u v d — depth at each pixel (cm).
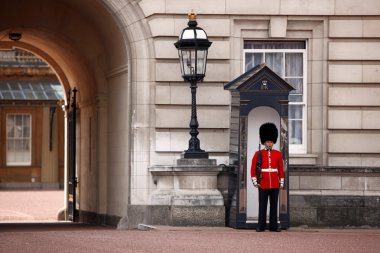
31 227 3662
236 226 3042
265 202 2980
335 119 3312
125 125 3400
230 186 3127
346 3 3312
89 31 3822
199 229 3042
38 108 8212
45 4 3866
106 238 2720
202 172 3152
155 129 3266
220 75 3278
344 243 2611
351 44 3316
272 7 3300
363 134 3309
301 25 3322
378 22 3322
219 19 3288
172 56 3272
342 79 3316
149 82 3275
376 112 3312
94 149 3969
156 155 3262
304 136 3341
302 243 2603
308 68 3338
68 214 4553
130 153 3272
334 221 3231
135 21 3272
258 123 3084
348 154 3312
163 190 3209
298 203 3222
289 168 3222
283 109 3041
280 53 3353
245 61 3347
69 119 4562
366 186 3250
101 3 3278
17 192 7538
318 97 3328
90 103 4047
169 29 3272
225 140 3272
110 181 3666
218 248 2461
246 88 3027
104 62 3722
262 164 2981
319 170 3234
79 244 2556
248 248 2467
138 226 3216
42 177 8244
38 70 8194
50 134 8225
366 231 3080
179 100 3269
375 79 3316
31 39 4325
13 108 8200
